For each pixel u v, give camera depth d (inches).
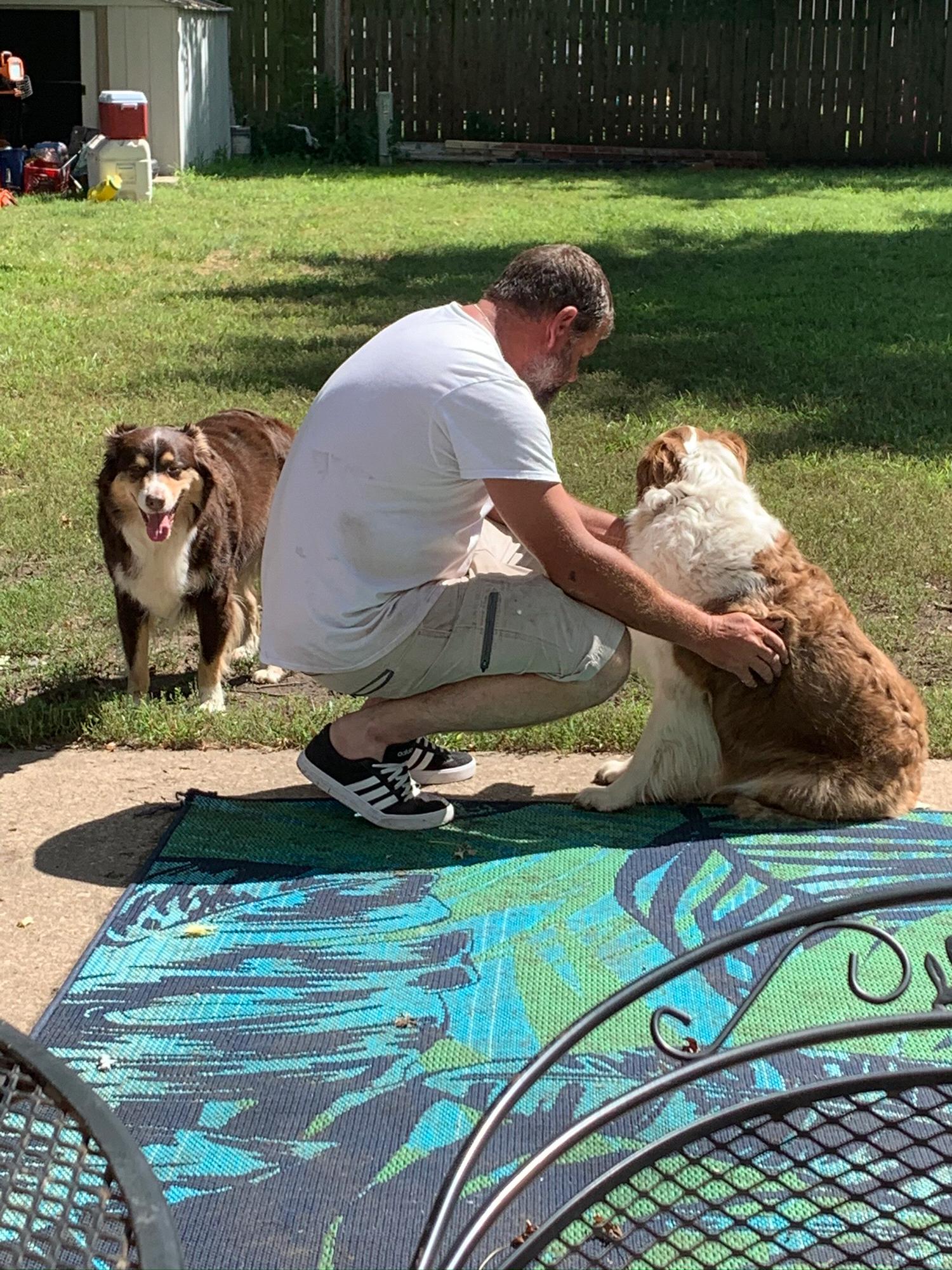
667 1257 86.0
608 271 496.7
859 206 660.1
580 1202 76.0
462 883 135.3
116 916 128.0
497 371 132.5
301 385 339.0
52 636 208.1
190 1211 91.0
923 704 174.2
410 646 140.7
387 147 807.1
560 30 818.8
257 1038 110.2
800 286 475.5
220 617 190.7
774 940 124.3
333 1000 115.4
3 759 168.9
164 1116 100.6
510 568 150.4
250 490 205.9
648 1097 74.4
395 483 134.7
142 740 173.8
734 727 150.9
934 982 84.0
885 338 402.6
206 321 409.4
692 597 148.6
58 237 534.3
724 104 831.7
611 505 256.2
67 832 147.6
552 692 144.9
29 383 338.6
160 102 689.0
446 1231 72.4
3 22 747.4
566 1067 106.4
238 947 123.2
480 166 811.4
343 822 148.7
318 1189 93.2
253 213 607.8
